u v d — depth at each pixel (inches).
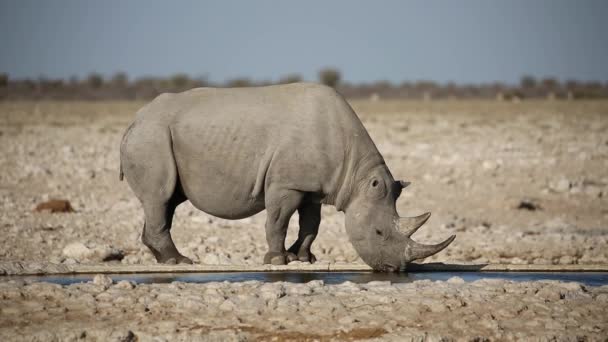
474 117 7076.8
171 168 1765.5
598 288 1566.2
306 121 1744.6
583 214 2815.0
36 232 2223.2
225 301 1409.9
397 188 1787.6
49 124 6220.5
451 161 3784.5
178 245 2139.5
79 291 1471.5
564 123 6151.6
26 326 1321.4
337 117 1764.3
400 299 1445.6
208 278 1673.2
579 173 3553.2
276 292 1456.7
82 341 1270.9
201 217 2508.6
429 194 3068.4
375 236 1732.3
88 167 3602.4
